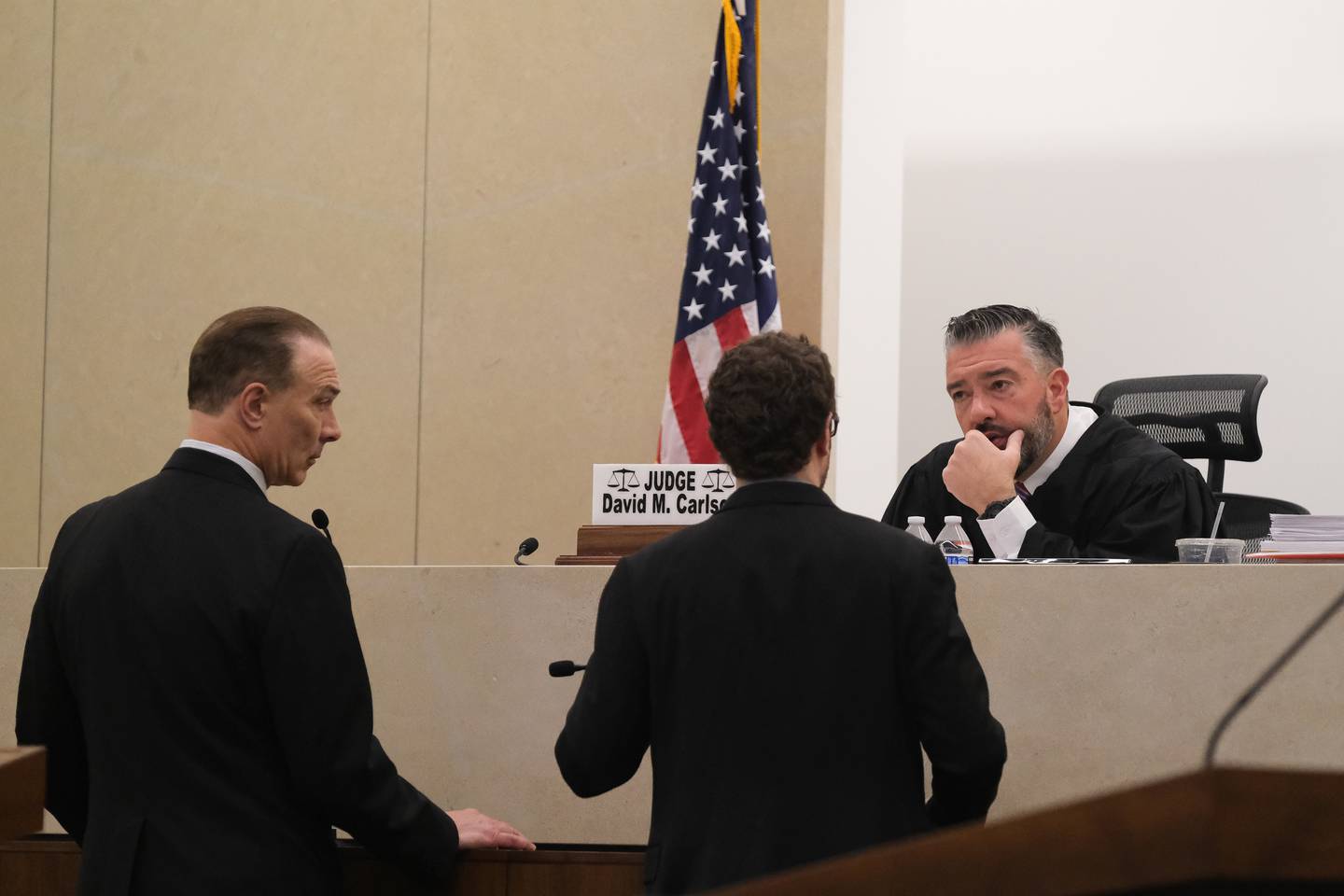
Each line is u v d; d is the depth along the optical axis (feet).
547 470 21.66
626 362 21.47
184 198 23.24
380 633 11.97
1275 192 29.63
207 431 9.48
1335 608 4.75
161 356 22.98
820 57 20.53
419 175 22.58
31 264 23.45
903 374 30.99
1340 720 10.20
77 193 23.52
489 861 10.16
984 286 30.76
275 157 23.07
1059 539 13.93
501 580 11.82
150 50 23.58
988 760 7.72
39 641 9.39
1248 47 29.99
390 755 11.84
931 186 31.19
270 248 22.94
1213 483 19.83
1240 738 10.34
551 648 11.68
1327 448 28.96
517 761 11.64
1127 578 10.66
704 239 18.01
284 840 8.74
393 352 22.41
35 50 23.84
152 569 8.90
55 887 10.78
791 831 7.44
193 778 8.63
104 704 8.77
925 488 16.92
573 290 21.79
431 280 22.41
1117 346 30.12
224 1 23.47
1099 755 10.56
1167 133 30.25
